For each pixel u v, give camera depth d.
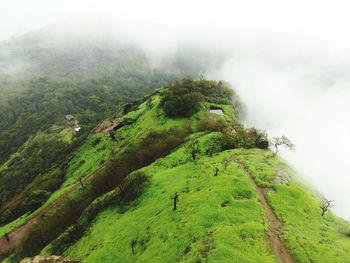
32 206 151.50
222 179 76.06
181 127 148.12
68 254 82.38
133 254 63.91
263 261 48.03
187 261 50.75
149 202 83.56
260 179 76.81
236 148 105.62
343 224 63.53
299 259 50.09
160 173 100.12
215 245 51.78
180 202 72.38
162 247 58.81
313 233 57.72
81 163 176.12
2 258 119.38
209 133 128.62
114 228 79.00
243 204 64.25
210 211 62.66
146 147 141.00
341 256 51.19
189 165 98.56
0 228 143.88
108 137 185.38
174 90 183.88
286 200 67.62
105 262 66.94
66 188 151.00
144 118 176.00
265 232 55.41
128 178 102.62
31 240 120.69
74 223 99.56
